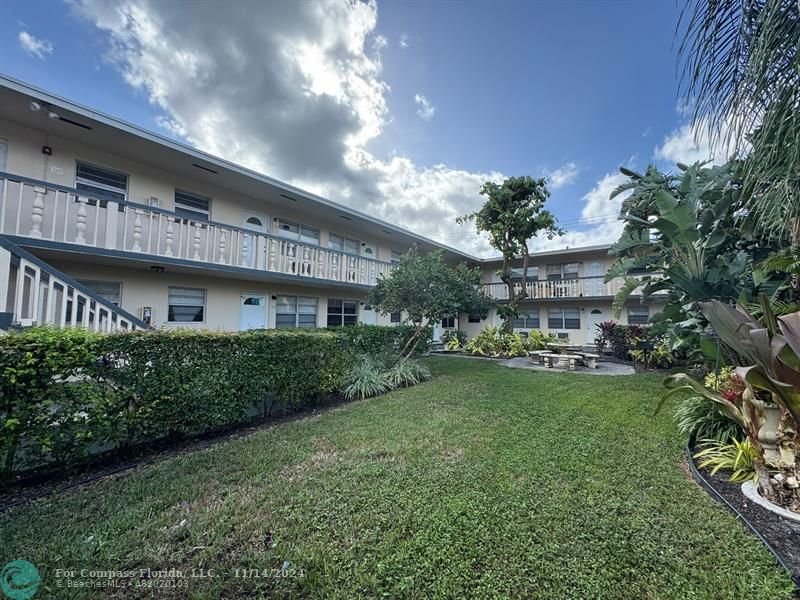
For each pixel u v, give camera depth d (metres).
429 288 8.16
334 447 3.99
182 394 4.18
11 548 2.20
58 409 3.24
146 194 7.60
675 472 3.24
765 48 2.19
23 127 6.06
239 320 9.41
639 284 6.98
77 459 3.39
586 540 2.23
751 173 2.66
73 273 6.65
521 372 9.49
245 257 8.60
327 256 10.64
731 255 5.57
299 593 1.87
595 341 13.95
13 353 2.98
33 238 5.41
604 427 4.59
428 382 8.10
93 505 2.74
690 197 5.67
